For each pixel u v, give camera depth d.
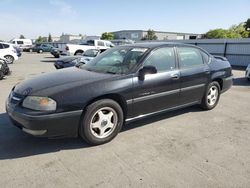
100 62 4.86
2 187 2.88
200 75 5.37
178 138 4.32
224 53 24.59
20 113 3.52
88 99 3.71
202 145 4.06
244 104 6.78
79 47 21.39
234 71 17.27
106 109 3.96
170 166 3.40
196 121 5.20
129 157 3.62
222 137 4.41
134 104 4.24
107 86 3.90
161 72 4.60
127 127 4.73
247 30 64.88
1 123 4.81
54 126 3.54
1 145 3.91
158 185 2.96
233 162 3.53
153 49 4.64
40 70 14.24
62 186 2.92
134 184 2.98
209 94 5.85
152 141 4.17
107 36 72.00
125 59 4.59
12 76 11.42
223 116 5.59
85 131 3.77
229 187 2.96
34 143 3.99
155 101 4.54
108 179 3.07
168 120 5.19
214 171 3.29
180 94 5.00
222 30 62.84
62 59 12.89
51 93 3.55
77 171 3.23
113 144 4.02
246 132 4.67
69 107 3.58
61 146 3.91
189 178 3.12
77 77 4.07
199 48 5.66
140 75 4.25
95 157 3.60
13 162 3.42
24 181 3.00
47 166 3.34
